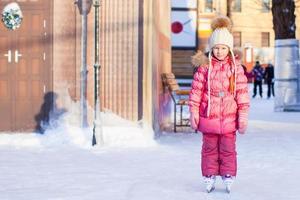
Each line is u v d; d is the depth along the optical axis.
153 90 12.96
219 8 51.12
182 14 38.31
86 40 12.77
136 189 7.33
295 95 26.14
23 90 13.02
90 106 12.74
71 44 12.81
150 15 12.58
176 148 11.76
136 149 11.54
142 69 12.57
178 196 6.95
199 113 7.38
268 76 42.22
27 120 12.99
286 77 26.12
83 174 8.49
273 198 6.87
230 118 7.29
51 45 12.90
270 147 12.19
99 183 7.77
